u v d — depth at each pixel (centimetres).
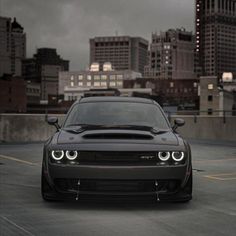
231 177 1090
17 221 642
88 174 661
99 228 610
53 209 714
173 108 13738
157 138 720
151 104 867
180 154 688
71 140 707
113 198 662
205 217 677
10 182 980
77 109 842
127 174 659
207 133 2445
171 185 680
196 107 17700
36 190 881
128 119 808
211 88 14050
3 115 2145
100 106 845
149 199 669
